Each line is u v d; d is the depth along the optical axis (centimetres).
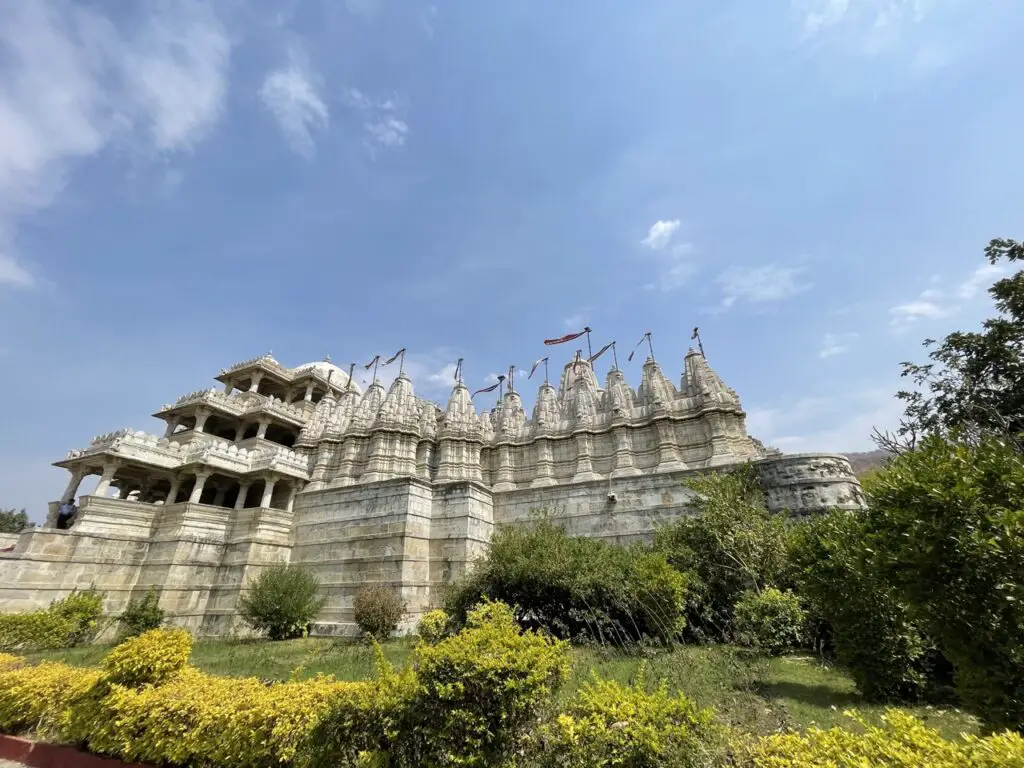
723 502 2036
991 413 1961
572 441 3338
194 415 4050
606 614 1605
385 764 629
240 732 773
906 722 500
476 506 2844
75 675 1099
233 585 2806
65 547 2536
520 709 650
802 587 1189
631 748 553
